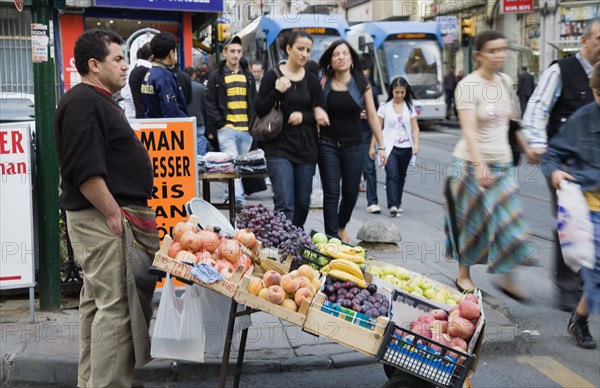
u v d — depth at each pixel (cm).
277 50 2125
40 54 555
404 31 2523
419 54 2533
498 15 2816
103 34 421
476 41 579
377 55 2531
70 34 1772
